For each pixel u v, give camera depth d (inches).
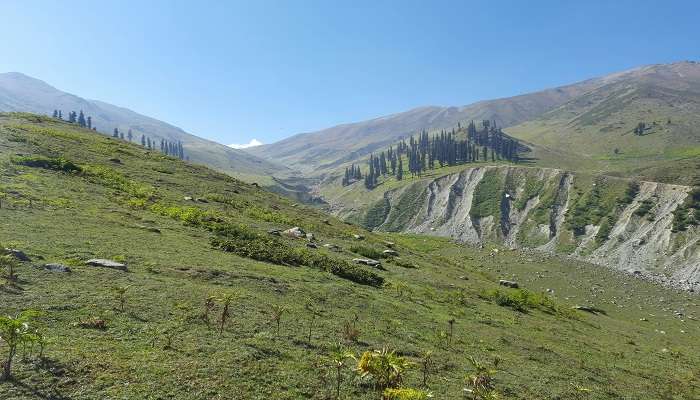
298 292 1079.0
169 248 1194.0
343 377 658.2
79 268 867.4
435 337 992.2
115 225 1316.4
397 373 620.1
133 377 528.7
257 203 2630.4
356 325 935.0
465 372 799.1
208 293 880.9
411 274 1817.2
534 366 956.6
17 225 1075.3
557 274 3157.0
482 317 1360.7
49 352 542.6
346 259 1766.7
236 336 722.2
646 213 7140.8
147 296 797.2
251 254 1359.5
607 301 2632.9
